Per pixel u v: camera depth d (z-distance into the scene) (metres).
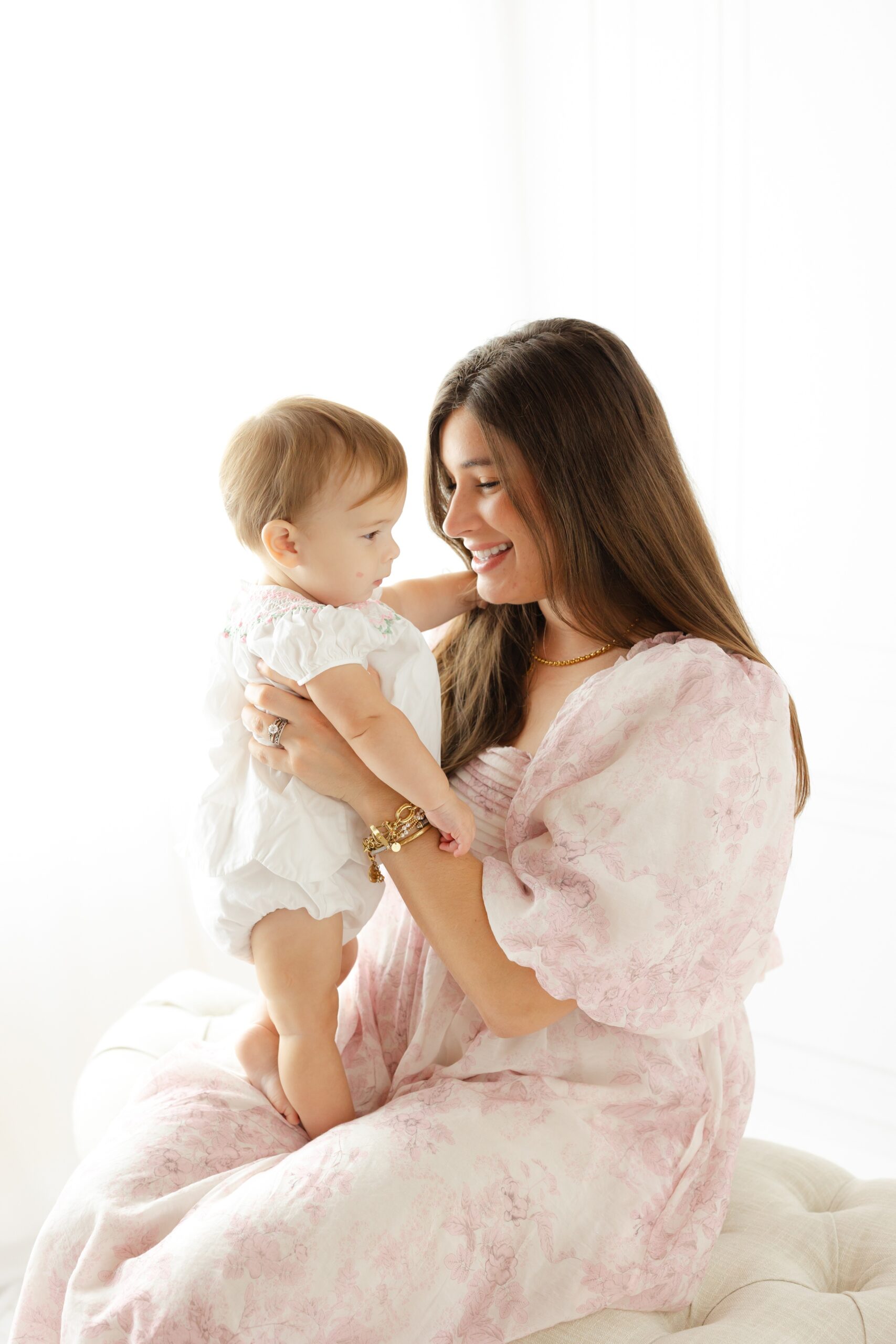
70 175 2.15
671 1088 1.31
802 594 2.66
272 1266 1.08
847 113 2.35
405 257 2.76
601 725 1.26
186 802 1.37
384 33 2.60
